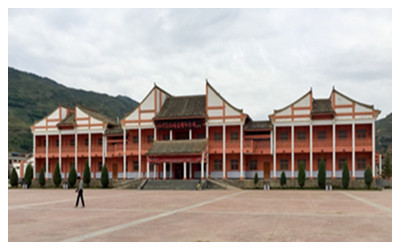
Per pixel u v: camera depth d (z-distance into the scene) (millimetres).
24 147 144625
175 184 51062
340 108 51594
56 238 14617
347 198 33062
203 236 14820
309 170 53875
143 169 58625
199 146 52844
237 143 54125
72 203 29172
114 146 59562
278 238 14383
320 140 53000
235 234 15227
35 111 184000
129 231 16016
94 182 56875
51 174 62594
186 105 58250
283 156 55125
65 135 63312
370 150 50312
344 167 48750
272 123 53656
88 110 63125
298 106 52688
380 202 28938
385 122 125438
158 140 55438
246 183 51500
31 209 24891
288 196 35875
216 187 49938
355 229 16328
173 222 18500
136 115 57625
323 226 17125
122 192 44188
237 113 54219
